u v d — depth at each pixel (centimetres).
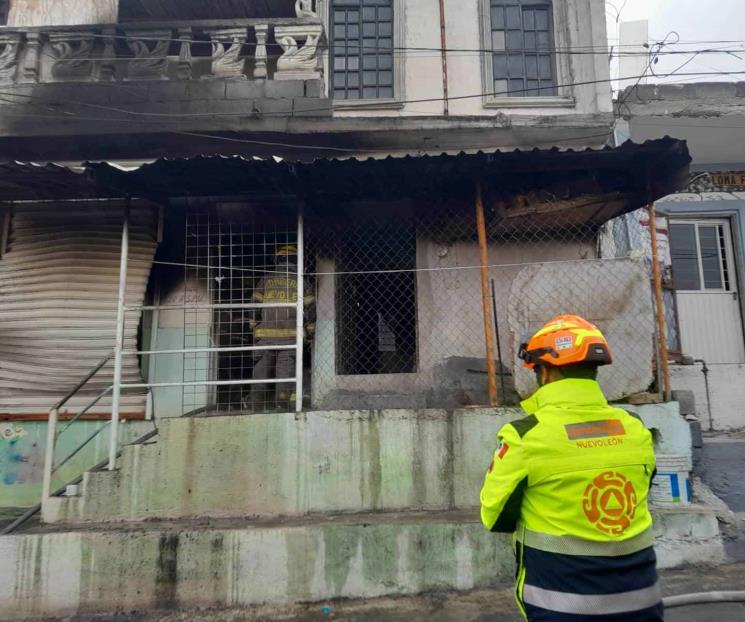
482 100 670
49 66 648
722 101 666
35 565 412
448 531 423
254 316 567
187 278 589
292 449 460
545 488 180
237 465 457
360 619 387
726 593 295
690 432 477
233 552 418
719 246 772
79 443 565
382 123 646
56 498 452
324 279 596
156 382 580
